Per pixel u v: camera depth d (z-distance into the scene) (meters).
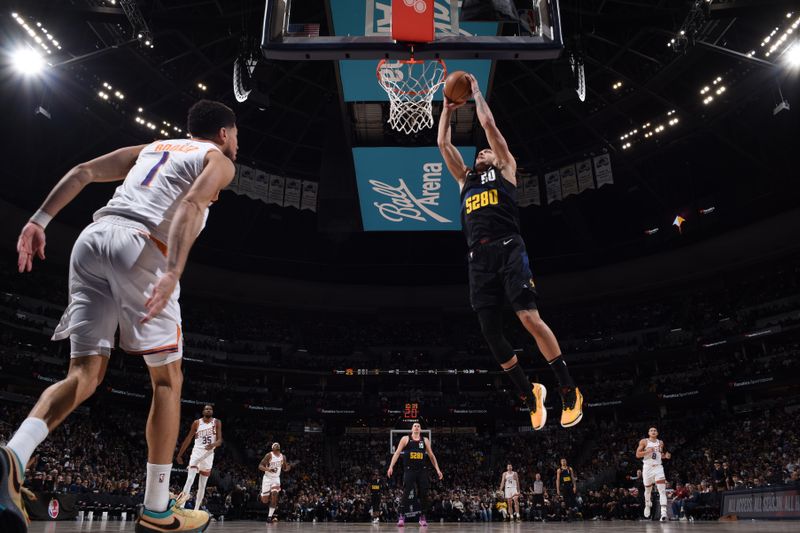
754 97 30.20
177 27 22.75
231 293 44.59
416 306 47.41
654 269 42.47
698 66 30.33
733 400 36.12
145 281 2.73
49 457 23.92
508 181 4.64
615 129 35.41
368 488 33.81
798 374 31.27
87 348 2.69
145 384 36.69
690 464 30.80
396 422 42.03
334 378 43.72
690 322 40.69
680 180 39.25
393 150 24.64
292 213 44.16
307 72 31.83
